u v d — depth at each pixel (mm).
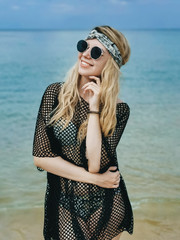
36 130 2277
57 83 2361
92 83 2291
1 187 5086
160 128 9477
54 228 2309
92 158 2219
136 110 12516
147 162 6422
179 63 36469
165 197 4742
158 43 78375
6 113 12000
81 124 2266
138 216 4148
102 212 2312
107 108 2279
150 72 29109
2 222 3957
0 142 7922
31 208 4352
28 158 6680
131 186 5184
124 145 7613
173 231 3826
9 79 23547
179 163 6414
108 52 2291
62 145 2291
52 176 2346
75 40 92438
